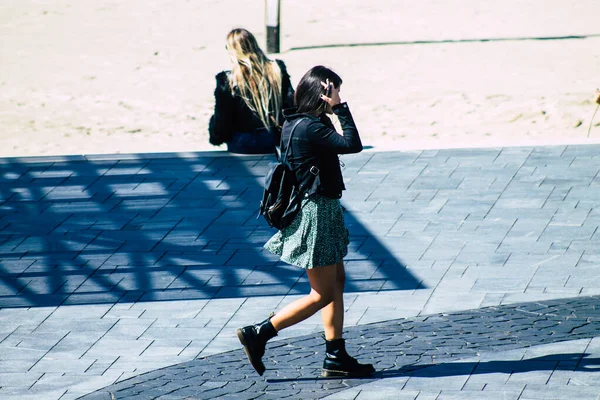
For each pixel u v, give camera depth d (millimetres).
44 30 86562
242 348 25234
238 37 40062
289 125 21922
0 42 81375
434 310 27219
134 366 24203
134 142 51625
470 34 80812
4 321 27594
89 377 23578
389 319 26672
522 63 69000
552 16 88438
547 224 33844
